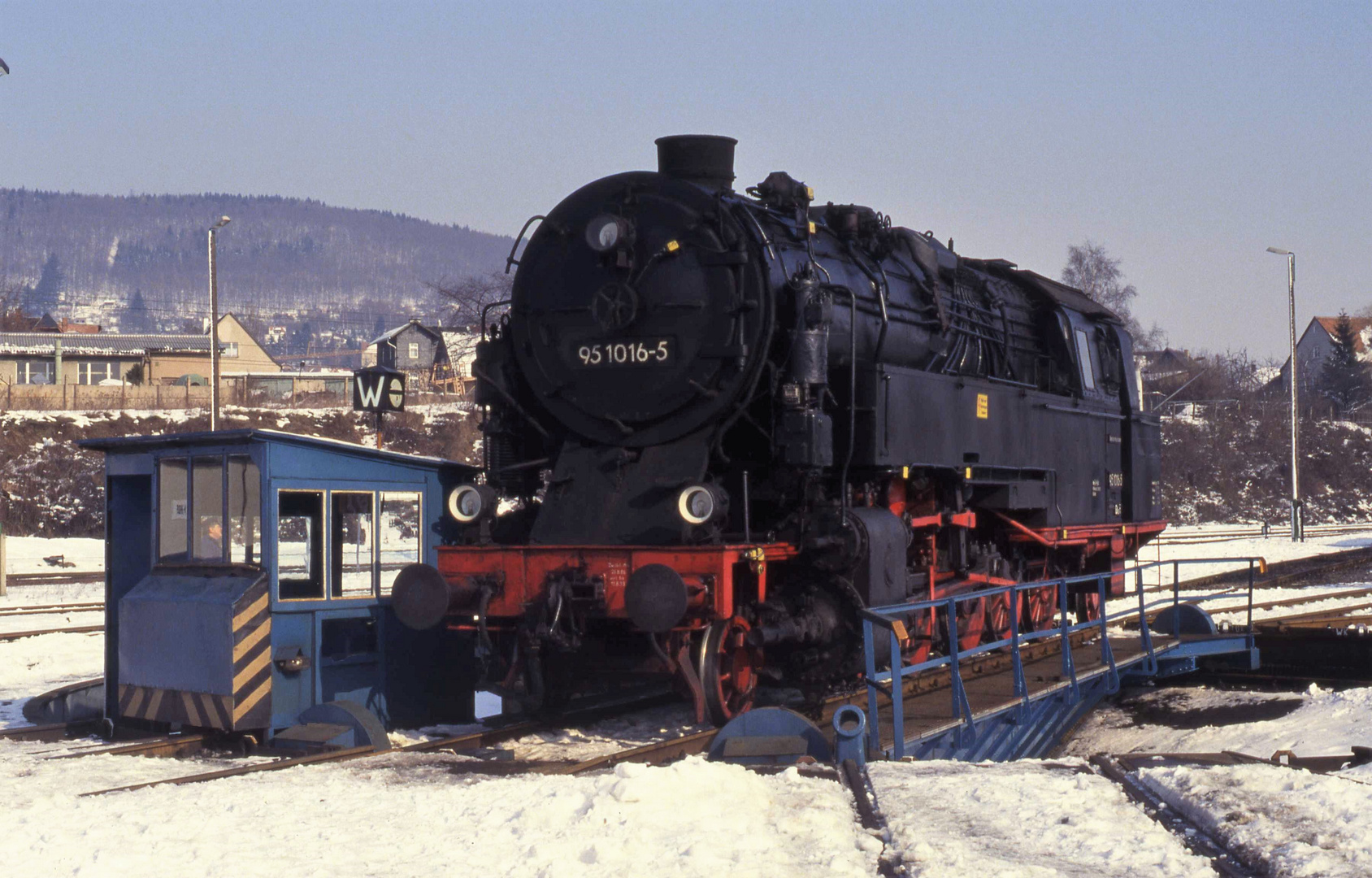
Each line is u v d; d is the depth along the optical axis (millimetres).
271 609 10305
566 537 10906
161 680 10664
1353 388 87875
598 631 10719
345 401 58812
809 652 10922
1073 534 15539
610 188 11406
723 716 9883
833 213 12727
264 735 10344
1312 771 8008
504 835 6273
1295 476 39281
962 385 12914
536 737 10609
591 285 11312
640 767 6934
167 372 67938
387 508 11406
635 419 10977
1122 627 16500
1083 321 16984
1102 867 5699
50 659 15859
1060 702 11523
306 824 6621
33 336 68375
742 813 6570
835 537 10539
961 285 14539
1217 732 12836
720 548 9805
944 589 12672
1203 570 27828
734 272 10758
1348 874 5371
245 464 10602
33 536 38656
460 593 10422
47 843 6246
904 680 11523
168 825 6602
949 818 6594
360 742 9461
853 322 10891
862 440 11141
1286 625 15664
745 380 10688
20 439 43312
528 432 11914
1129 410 18109
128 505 11859
